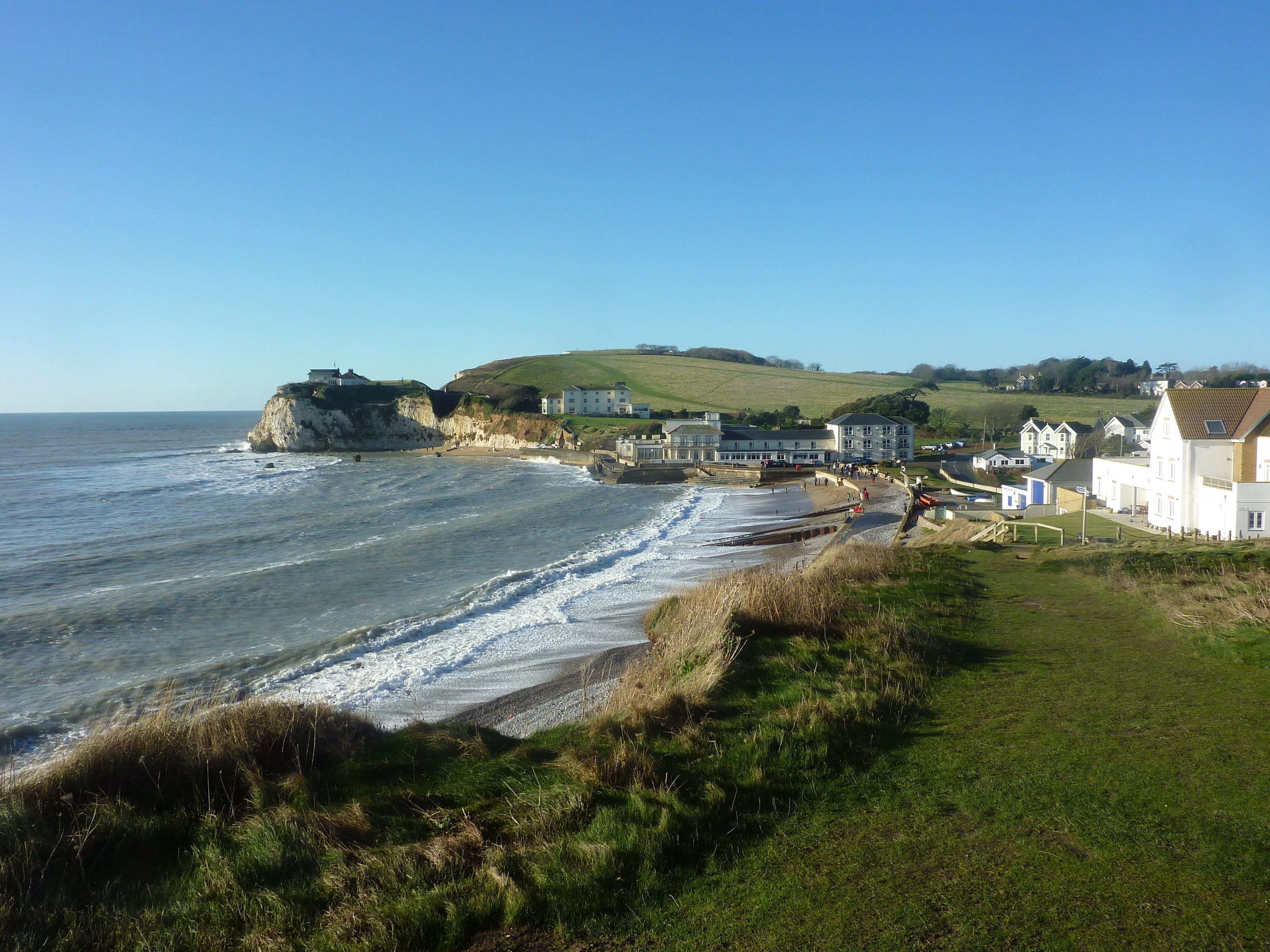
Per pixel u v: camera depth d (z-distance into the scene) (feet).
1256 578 61.93
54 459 379.55
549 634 79.05
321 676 67.87
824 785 29.37
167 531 156.46
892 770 30.60
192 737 32.53
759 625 52.49
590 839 25.38
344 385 535.19
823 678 42.39
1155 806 25.93
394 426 509.35
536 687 61.62
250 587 105.60
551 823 26.78
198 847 26.27
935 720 36.35
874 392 539.29
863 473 263.90
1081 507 132.77
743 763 31.37
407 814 28.81
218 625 86.79
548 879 23.35
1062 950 18.81
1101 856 23.04
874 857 23.91
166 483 257.55
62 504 201.16
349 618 89.56
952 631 53.83
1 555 129.39
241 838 26.43
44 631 84.53
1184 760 29.55
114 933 21.94
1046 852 23.49
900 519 155.12
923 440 376.27
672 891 22.85
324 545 140.77
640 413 477.77
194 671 70.23
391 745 35.76
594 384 600.39
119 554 130.72
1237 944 18.65
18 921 22.03
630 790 28.76
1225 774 28.17
